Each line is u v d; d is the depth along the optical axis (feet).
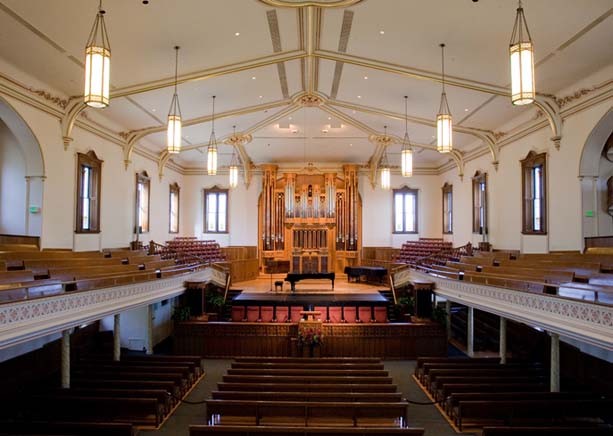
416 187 75.82
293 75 43.73
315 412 25.38
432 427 27.55
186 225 75.92
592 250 35.68
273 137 64.08
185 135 59.52
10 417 25.89
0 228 37.52
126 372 33.37
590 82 35.06
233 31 32.07
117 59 33.88
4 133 38.17
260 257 74.54
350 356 46.03
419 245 69.82
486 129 51.98
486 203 55.77
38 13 26.40
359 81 43.21
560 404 25.23
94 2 25.82
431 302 48.75
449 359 38.45
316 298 51.34
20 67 33.42
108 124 48.32
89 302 28.17
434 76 37.81
